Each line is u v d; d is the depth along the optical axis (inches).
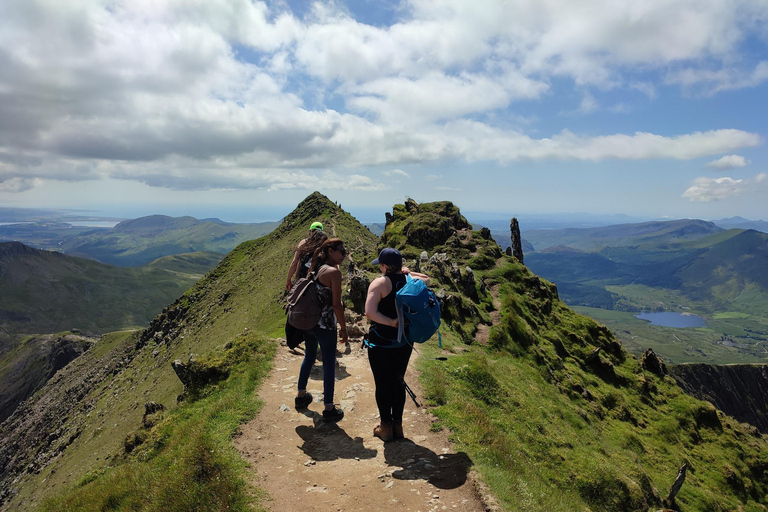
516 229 2556.6
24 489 3513.8
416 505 243.3
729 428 1565.0
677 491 983.0
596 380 1427.2
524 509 252.7
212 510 240.8
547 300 1768.0
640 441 1157.1
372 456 301.0
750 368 7490.2
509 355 1087.0
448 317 1100.5
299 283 345.1
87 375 6658.5
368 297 292.4
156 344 5782.5
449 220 2025.1
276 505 246.2
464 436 334.0
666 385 1617.9
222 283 6269.7
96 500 311.1
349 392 427.5
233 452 300.0
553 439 590.6
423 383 443.8
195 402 454.6
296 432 343.9
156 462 332.8
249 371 470.9
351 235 5590.6
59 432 4741.6
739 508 1143.6
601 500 515.8
